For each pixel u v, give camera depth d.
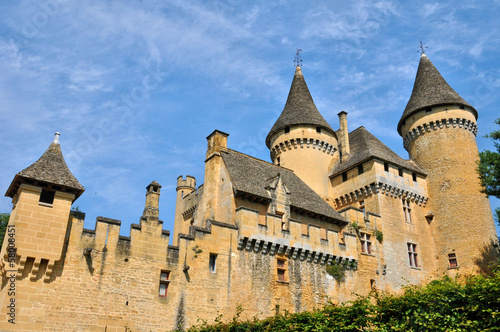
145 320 20.02
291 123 38.25
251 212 25.11
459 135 36.72
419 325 11.62
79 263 19.33
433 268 34.50
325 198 36.38
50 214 18.95
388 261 31.45
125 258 20.52
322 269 27.22
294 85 43.19
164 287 21.31
